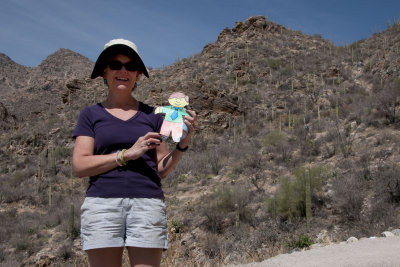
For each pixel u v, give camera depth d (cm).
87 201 225
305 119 3509
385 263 493
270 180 2347
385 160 2095
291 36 6272
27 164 3603
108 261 219
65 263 1934
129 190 223
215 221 1881
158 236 224
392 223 1466
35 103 8544
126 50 248
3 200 2952
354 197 1725
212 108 3875
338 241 1415
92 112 244
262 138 3288
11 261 2066
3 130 4600
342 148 2433
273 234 1550
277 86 4516
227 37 6253
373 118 2869
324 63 4953
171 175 2828
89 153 235
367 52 4981
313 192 1888
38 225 2508
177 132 237
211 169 2831
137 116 246
